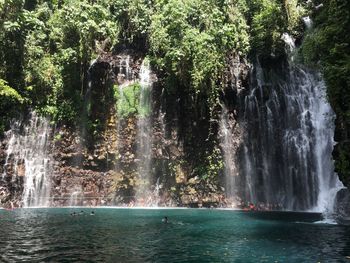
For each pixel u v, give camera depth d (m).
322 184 27.09
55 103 28.53
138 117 28.70
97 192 27.58
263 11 30.98
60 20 30.08
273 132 29.19
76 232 14.37
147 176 28.08
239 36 30.20
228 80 28.75
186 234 14.26
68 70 29.16
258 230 15.38
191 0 30.47
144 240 12.92
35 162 27.20
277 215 21.72
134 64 30.12
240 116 28.91
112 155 28.17
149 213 21.97
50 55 29.94
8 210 23.14
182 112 28.56
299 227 16.30
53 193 27.02
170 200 27.64
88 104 28.84
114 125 28.64
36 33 29.86
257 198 27.81
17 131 27.48
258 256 10.73
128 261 10.05
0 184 26.11
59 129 28.19
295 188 27.84
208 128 28.00
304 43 22.78
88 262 9.90
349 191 19.64
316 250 11.49
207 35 28.00
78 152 28.03
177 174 27.62
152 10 31.27
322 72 20.38
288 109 29.64
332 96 18.64
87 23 29.03
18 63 28.64
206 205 27.16
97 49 30.03
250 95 29.47
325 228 15.99
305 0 30.95
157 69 29.25
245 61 29.97
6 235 13.48
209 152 27.84
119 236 13.65
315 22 22.58
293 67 30.14
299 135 28.72
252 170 28.20
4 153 26.69
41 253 10.78
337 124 19.72
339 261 10.20
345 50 18.27
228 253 11.09
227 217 20.19
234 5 31.70
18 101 27.83
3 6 27.86
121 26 31.14
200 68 27.44
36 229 14.97
